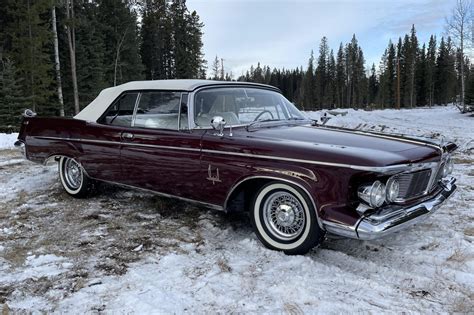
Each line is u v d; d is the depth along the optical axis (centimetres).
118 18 3931
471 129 1750
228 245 385
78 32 3194
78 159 520
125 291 296
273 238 368
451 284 301
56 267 339
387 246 376
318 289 295
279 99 500
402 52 7494
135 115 466
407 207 335
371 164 305
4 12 2586
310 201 337
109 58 3969
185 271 328
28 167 790
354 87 8350
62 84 3027
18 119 2036
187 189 420
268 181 363
